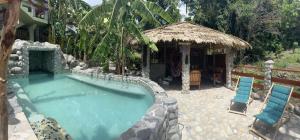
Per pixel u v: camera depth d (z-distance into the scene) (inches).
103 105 371.2
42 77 649.0
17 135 186.5
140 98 410.0
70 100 402.3
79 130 268.1
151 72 618.8
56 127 236.1
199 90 497.4
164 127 213.9
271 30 1052.5
